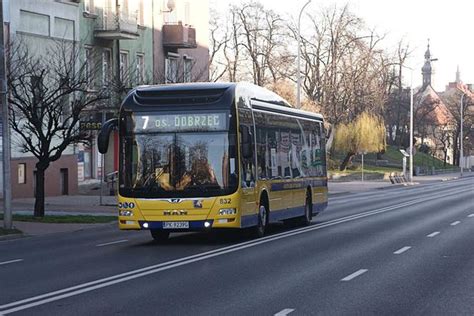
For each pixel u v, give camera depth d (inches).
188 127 791.1
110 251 755.4
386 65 3105.3
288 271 589.3
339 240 845.8
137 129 794.8
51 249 798.5
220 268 607.8
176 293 483.8
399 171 3727.9
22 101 1132.5
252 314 413.7
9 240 930.7
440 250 741.9
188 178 783.1
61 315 410.0
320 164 1151.6
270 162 906.1
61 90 1294.3
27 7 1545.3
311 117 1114.7
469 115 4901.6
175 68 1971.0
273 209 914.1
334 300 459.5
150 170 787.4
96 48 1775.3
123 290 496.7
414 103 4680.1
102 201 1552.7
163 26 2076.8
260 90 909.8
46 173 1680.6
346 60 2984.7
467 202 1721.2
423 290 498.9
